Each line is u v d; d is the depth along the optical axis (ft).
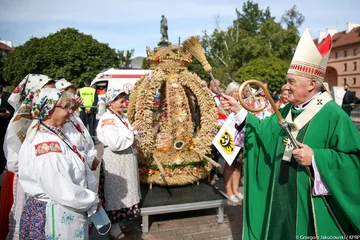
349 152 6.31
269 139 7.89
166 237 10.90
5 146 8.59
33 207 6.25
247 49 88.02
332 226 6.54
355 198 6.23
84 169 6.86
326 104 6.82
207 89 13.50
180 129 13.26
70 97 6.73
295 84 6.95
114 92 10.41
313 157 6.30
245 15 129.90
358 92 127.13
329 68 145.28
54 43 79.71
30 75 9.27
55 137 6.44
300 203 6.72
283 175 7.13
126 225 11.91
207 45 97.35
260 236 7.72
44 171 5.90
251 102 13.17
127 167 10.48
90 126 29.12
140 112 12.34
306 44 6.83
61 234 6.17
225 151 12.55
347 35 134.51
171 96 13.14
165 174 12.99
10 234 8.52
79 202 6.09
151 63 13.70
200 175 13.58
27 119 7.64
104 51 82.23
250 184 8.29
